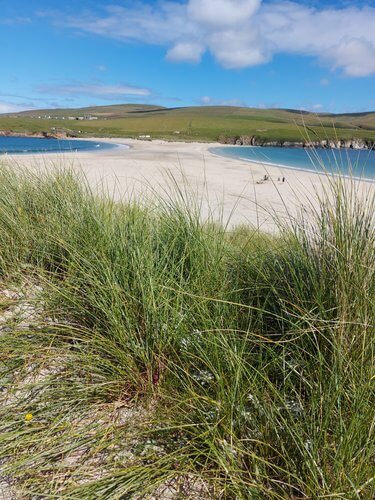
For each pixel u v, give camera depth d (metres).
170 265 2.30
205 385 1.69
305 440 1.36
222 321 1.81
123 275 2.12
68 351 1.86
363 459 1.22
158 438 1.49
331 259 1.83
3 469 1.34
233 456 1.34
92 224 2.79
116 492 1.24
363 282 1.66
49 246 2.85
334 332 1.55
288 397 1.59
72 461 1.40
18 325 2.09
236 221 7.54
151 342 1.86
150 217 2.87
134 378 1.73
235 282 2.15
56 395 1.66
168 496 1.29
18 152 29.70
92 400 1.67
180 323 1.82
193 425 1.45
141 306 1.99
